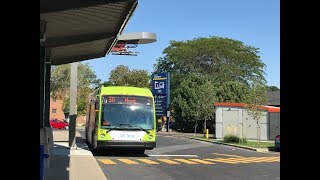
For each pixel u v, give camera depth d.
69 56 20.91
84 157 17.81
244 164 18.27
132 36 24.50
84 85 87.81
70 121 22.38
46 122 17.59
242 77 78.00
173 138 40.59
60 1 9.11
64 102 85.31
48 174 12.47
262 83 79.50
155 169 15.63
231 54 77.19
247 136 39.94
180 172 14.91
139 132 19.64
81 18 11.86
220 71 76.81
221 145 31.88
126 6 10.50
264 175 14.55
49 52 17.53
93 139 21.64
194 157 21.25
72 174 12.62
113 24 13.05
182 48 78.69
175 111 56.94
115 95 19.83
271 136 39.72
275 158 21.45
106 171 14.70
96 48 18.88
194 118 52.50
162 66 82.31
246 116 39.84
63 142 27.33
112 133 19.39
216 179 13.33
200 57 77.94
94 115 21.48
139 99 20.02
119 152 22.61
